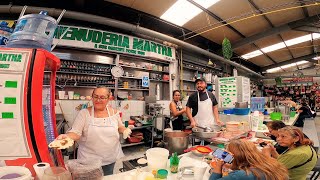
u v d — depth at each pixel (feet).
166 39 18.08
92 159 4.02
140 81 19.08
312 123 28.37
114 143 6.37
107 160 6.27
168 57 20.21
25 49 3.77
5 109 3.49
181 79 22.35
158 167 4.89
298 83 46.98
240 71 36.88
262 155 3.96
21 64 3.64
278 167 3.84
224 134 7.52
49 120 4.73
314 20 18.02
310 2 15.20
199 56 25.70
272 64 39.19
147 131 17.04
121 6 15.47
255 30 21.07
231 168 4.07
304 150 5.91
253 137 8.65
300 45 27.25
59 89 15.46
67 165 3.78
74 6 14.83
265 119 13.91
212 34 21.86
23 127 3.53
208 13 16.51
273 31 20.26
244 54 30.27
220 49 25.70
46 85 4.94
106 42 16.19
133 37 17.62
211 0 14.67
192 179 4.47
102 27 16.79
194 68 24.43
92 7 15.53
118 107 16.94
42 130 3.68
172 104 14.52
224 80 19.17
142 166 5.33
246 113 10.58
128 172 4.86
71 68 15.40
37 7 13.01
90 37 15.60
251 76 43.11
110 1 14.82
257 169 3.69
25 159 3.53
